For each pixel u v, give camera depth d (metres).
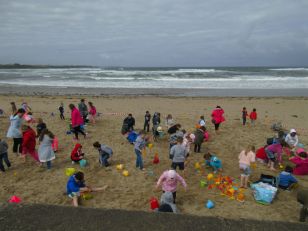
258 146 12.43
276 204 7.53
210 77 59.44
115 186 8.47
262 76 61.03
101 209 2.84
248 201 7.66
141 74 70.75
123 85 44.41
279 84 44.41
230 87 41.06
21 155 10.61
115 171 9.52
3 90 38.16
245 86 42.16
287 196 7.96
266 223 2.70
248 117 18.47
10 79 57.97
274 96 31.88
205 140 13.01
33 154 9.96
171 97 30.19
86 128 14.89
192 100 27.44
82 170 9.55
